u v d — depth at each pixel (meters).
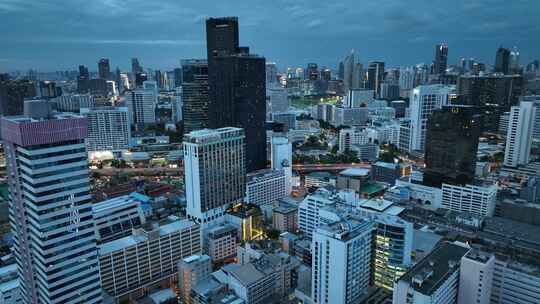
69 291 184.25
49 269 175.88
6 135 169.38
